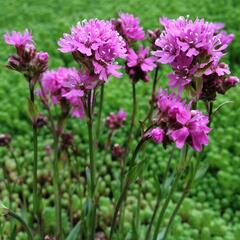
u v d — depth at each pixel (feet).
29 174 1.08
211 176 1.07
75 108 0.71
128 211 0.98
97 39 0.50
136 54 0.68
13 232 0.74
